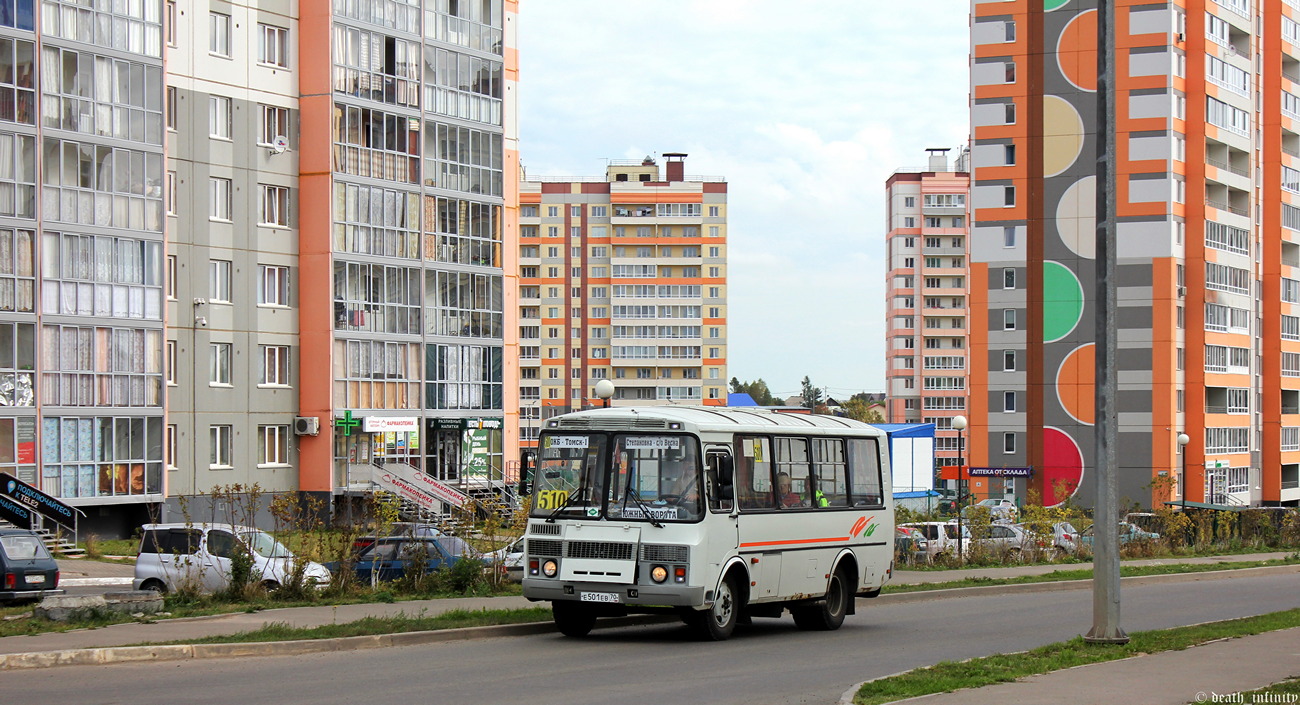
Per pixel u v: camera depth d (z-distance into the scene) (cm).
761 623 2250
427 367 5591
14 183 4131
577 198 13750
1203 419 8000
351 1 5347
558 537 1802
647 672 1480
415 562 2430
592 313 13700
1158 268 7875
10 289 4109
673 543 1747
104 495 4316
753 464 1905
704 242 13688
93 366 4312
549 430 1847
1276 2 9031
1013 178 8156
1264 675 1354
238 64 5112
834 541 2097
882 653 1730
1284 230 9119
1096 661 1480
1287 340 9188
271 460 5175
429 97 5650
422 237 5591
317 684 1330
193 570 2453
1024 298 8125
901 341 14600
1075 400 8012
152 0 4562
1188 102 8106
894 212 14688
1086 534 4378
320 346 5231
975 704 1161
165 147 4584
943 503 7056
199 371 4925
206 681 1340
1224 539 4816
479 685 1347
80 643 1532
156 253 4531
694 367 13650
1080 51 8038
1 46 4116
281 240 5241
